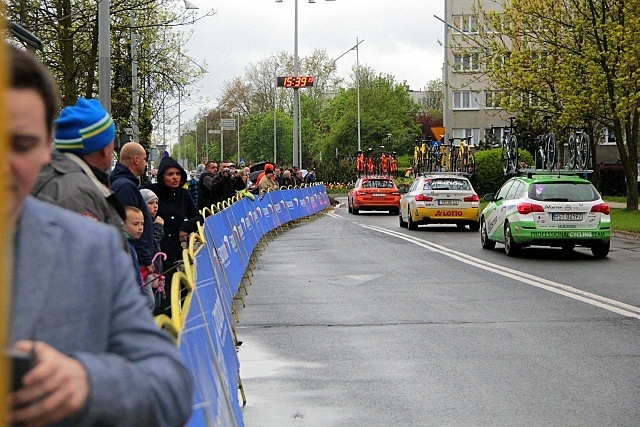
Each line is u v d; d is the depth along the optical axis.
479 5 38.88
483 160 47.94
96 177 5.48
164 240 11.05
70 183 5.05
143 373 2.14
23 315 2.03
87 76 25.92
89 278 2.16
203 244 7.83
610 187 52.09
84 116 5.32
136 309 2.27
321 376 8.72
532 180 20.30
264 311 12.83
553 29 35.00
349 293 14.59
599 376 8.58
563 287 14.93
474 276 16.67
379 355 9.65
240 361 9.44
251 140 103.12
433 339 10.50
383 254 21.38
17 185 2.03
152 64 30.78
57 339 2.07
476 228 30.08
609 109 34.31
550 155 31.33
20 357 1.76
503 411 7.38
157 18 30.34
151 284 7.54
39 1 22.22
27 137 2.04
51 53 24.08
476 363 9.19
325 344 10.30
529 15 35.66
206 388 5.13
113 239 2.27
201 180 20.86
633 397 7.80
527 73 34.94
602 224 19.73
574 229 19.67
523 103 36.41
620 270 17.44
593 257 20.23
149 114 31.59
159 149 40.22
